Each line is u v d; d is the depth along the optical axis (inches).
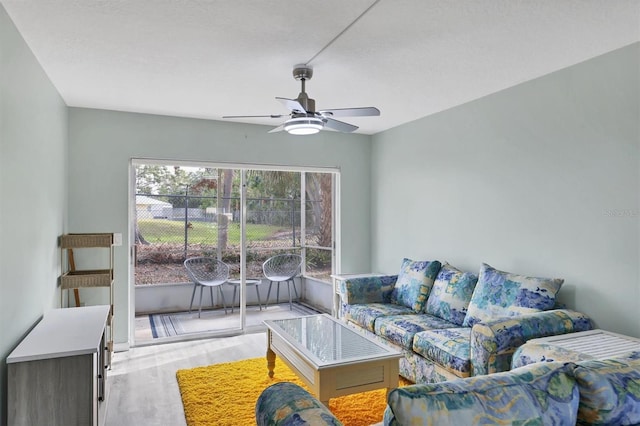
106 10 90.7
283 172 213.2
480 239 157.5
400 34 102.8
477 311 133.6
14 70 95.7
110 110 175.6
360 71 129.3
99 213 173.8
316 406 57.2
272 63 122.6
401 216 203.0
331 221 225.1
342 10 91.0
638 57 107.7
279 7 89.6
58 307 145.6
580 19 95.2
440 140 177.9
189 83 140.9
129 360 161.2
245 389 130.5
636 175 108.3
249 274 205.8
